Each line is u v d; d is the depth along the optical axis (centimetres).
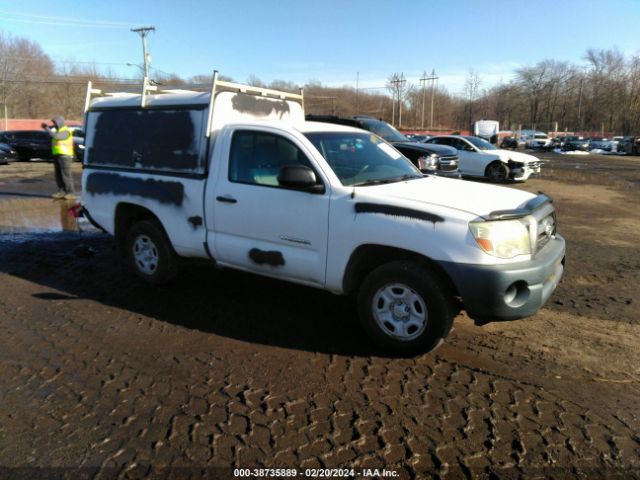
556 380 362
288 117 595
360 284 428
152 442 292
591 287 569
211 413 321
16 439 295
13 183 1461
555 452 284
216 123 484
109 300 520
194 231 493
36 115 8019
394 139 1248
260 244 451
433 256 362
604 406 329
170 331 444
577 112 9231
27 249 718
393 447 288
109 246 740
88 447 288
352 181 421
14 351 406
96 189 570
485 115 10475
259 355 400
